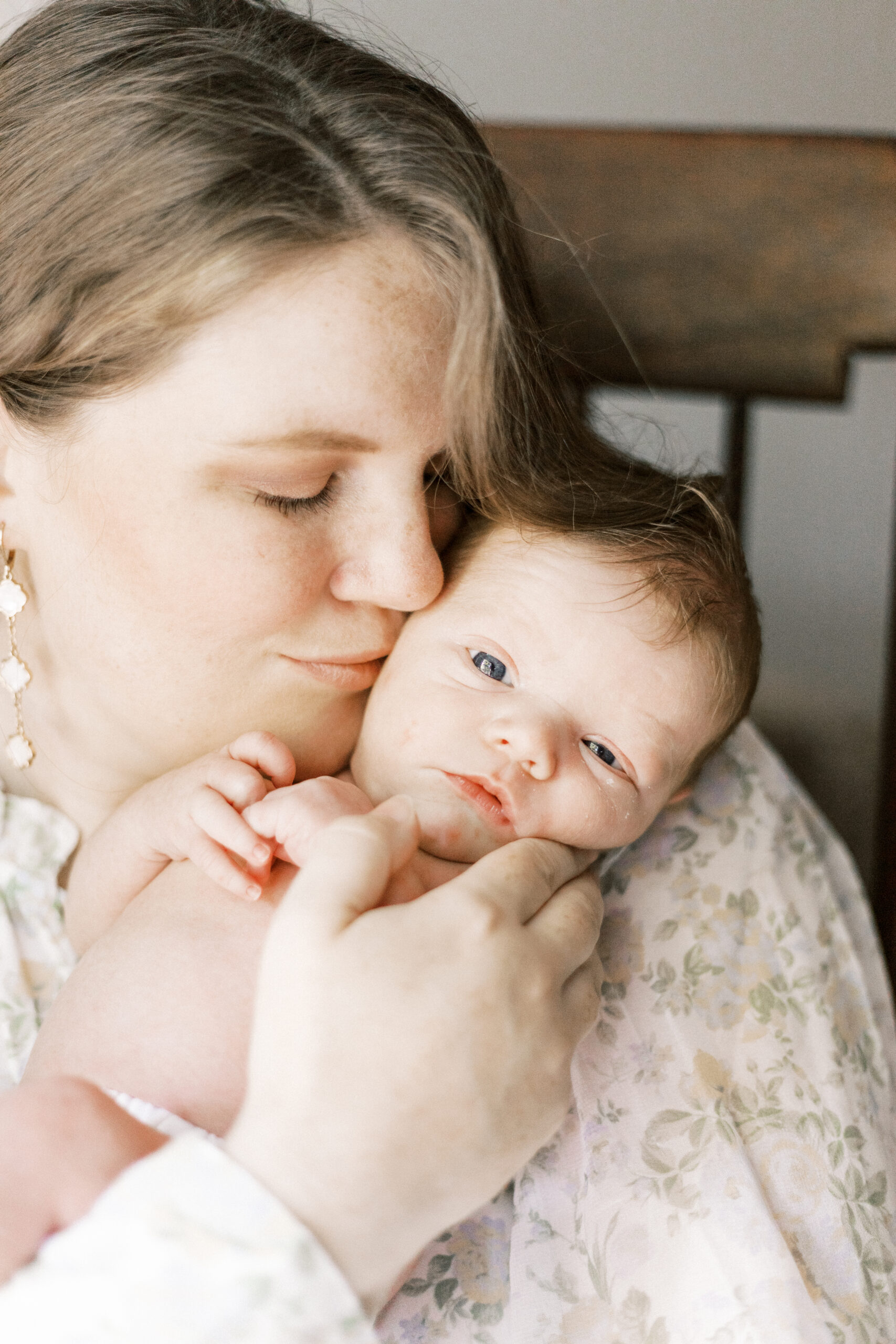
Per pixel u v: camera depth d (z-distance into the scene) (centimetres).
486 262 71
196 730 84
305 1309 54
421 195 70
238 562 74
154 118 70
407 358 70
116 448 73
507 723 82
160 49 74
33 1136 60
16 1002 86
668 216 123
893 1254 77
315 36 78
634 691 87
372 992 60
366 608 82
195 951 78
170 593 76
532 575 87
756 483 231
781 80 198
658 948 88
